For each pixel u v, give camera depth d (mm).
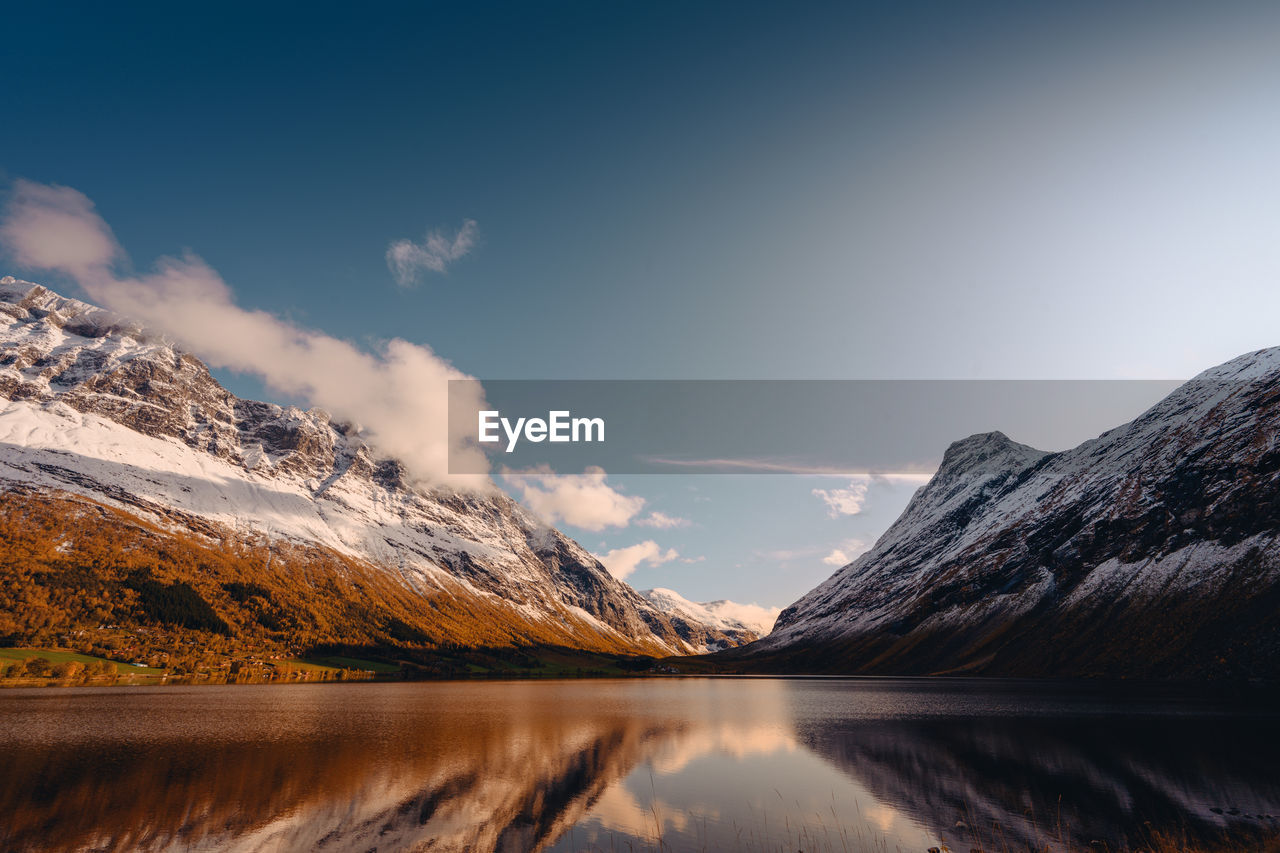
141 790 56562
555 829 46219
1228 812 47406
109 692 172000
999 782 58812
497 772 65938
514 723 109500
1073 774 61531
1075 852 39312
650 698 175375
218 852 42000
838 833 44156
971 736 87375
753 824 46594
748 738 89750
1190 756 69125
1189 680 183000
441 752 78125
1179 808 48969
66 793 54969
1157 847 39562
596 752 78250
